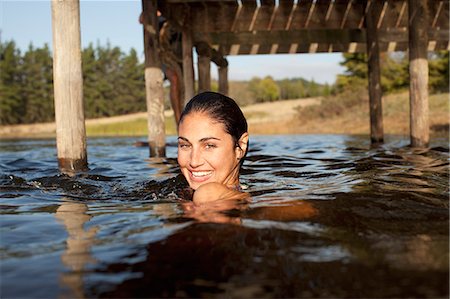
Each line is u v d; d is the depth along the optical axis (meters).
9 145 12.85
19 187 3.44
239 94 73.19
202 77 11.92
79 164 4.75
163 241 1.58
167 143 10.21
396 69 37.03
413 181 2.95
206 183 2.48
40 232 1.87
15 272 1.36
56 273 1.34
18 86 53.97
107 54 62.00
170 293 1.17
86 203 2.61
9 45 54.31
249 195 2.47
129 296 1.16
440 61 32.28
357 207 2.05
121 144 11.70
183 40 10.07
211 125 2.57
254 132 21.66
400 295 1.10
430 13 11.00
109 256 1.47
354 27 10.41
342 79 41.38
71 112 4.70
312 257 1.37
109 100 60.97
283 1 10.30
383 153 5.95
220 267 1.31
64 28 4.63
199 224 1.77
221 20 10.29
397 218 1.86
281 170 4.17
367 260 1.34
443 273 1.23
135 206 2.41
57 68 4.68
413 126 7.54
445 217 1.88
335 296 1.12
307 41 12.10
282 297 1.12
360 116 21.95
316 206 2.07
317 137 12.91
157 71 7.35
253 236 1.58
